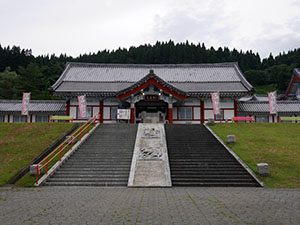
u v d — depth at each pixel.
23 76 79.44
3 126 28.06
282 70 122.12
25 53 116.56
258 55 151.75
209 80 43.81
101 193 13.32
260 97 65.19
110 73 46.66
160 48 129.50
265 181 16.03
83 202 10.97
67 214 8.97
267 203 10.62
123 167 18.33
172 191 14.02
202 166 18.36
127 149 21.50
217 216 8.66
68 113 39.28
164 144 22.31
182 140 23.83
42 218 8.52
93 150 21.31
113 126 28.27
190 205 10.29
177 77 45.25
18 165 18.61
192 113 39.31
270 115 41.75
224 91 37.94
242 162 18.70
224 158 19.73
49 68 100.44
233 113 39.28
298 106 42.34
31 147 22.05
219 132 26.50
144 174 16.95
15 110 41.31
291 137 24.66
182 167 18.27
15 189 14.71
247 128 28.39
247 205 10.26
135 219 8.34
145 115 38.78
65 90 39.12
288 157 19.50
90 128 27.34
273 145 22.22
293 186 15.13
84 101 34.31
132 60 127.38
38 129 27.05
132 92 34.47
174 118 39.25
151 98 34.94
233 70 47.16
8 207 10.14
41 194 13.09
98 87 40.81
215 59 133.38
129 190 14.38
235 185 15.86
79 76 44.88
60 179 16.59
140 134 25.02
